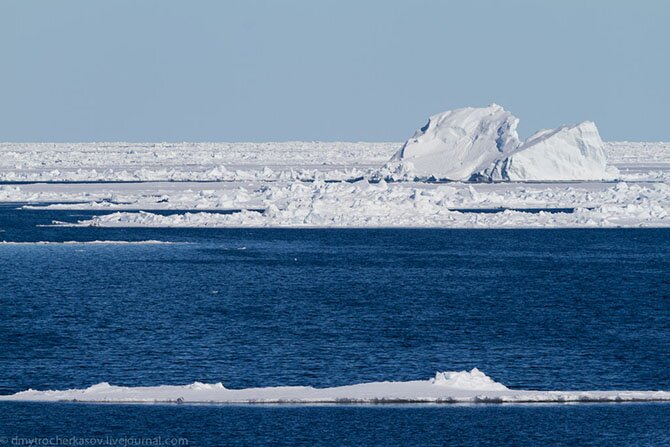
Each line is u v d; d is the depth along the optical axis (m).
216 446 185.50
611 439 189.12
